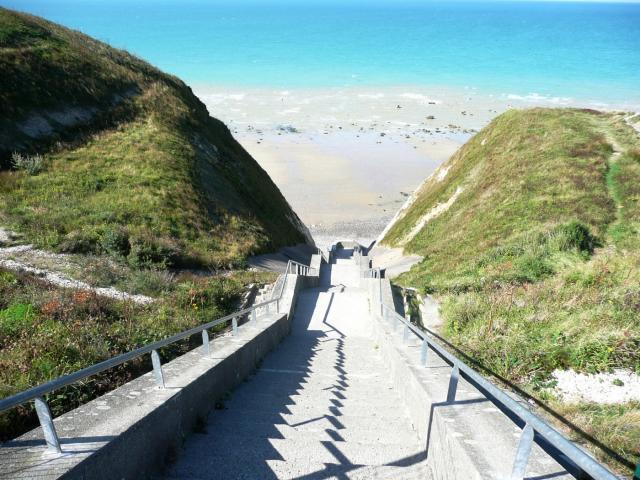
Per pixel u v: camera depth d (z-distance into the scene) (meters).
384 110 82.25
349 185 48.94
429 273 16.62
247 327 9.80
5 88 21.33
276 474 4.34
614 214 16.84
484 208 21.02
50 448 3.49
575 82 106.12
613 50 157.62
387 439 5.25
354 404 6.52
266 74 115.00
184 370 5.86
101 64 27.45
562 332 7.76
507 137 28.73
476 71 121.88
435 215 27.67
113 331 8.78
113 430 3.90
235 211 22.50
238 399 6.70
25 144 20.34
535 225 16.52
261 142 62.91
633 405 5.84
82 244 14.64
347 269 23.75
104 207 17.58
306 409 6.29
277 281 15.49
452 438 3.93
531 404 6.04
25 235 14.62
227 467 4.51
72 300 9.91
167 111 27.45
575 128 26.98
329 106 84.75
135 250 14.72
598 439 4.97
